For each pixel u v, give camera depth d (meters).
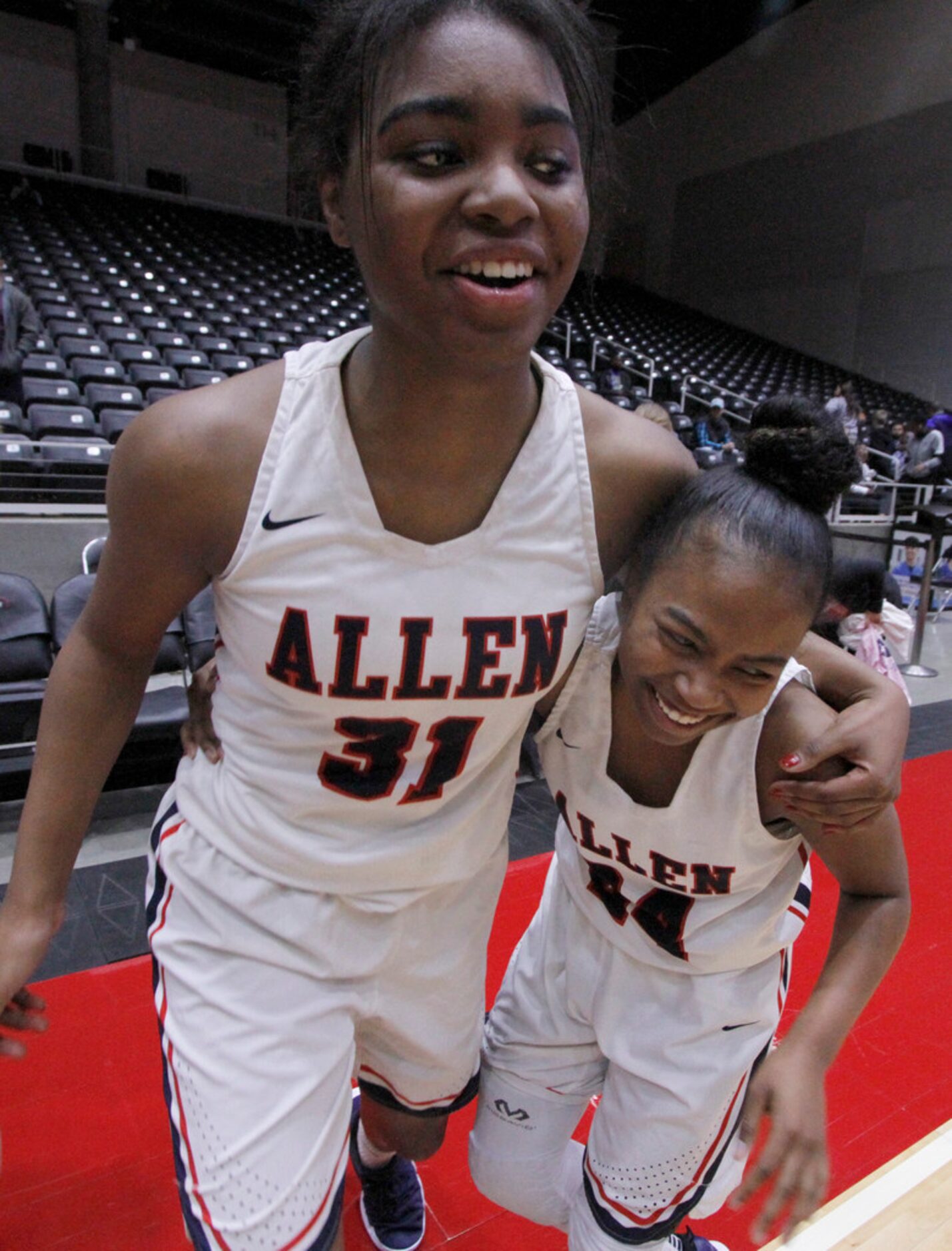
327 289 10.25
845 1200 1.40
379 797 0.86
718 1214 1.42
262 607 0.78
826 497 0.81
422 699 0.81
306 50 0.75
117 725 0.92
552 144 0.65
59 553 3.78
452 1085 1.05
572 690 0.95
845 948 0.92
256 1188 0.80
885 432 9.66
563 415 0.82
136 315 7.30
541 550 0.81
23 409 4.83
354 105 0.66
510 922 2.24
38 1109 1.56
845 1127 1.60
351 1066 0.91
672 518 0.82
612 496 0.86
